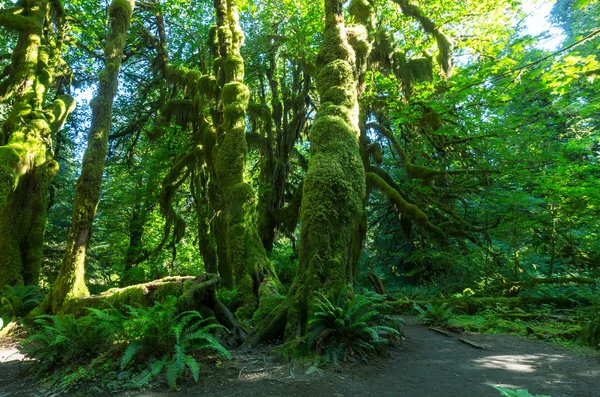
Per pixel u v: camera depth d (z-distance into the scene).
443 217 17.84
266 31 20.41
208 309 8.12
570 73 9.70
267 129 19.23
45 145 14.30
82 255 10.48
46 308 10.27
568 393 4.96
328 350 6.43
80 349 6.45
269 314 7.91
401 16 18.97
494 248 17.12
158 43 23.31
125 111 25.38
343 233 7.94
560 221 14.90
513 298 13.06
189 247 25.77
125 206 22.61
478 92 13.46
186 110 20.88
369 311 7.24
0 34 18.02
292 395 4.96
